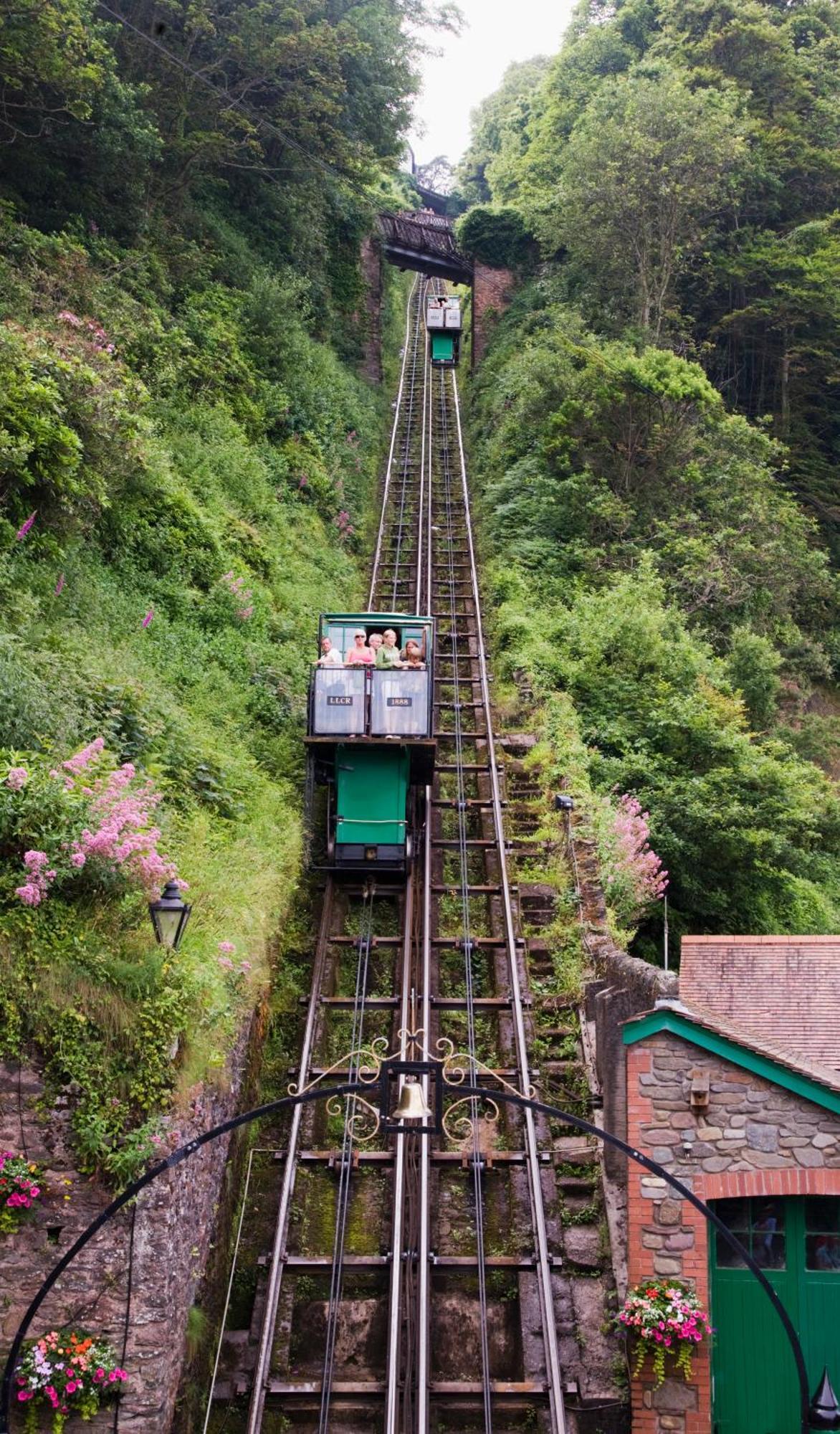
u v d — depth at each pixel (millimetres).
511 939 16641
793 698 31703
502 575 29219
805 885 23672
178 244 30562
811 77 49156
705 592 30172
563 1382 11000
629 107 39375
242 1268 12109
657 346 38500
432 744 16578
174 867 11695
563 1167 13430
